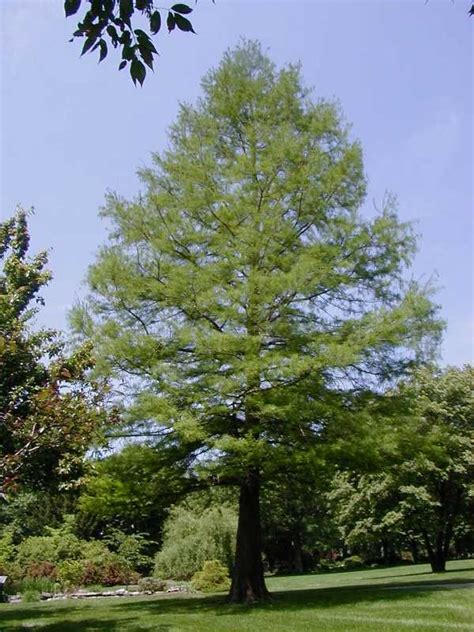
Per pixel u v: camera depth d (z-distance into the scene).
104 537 29.62
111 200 14.50
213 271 13.30
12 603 17.55
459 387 21.42
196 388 12.45
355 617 9.92
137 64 4.04
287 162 14.43
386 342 12.77
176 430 11.91
